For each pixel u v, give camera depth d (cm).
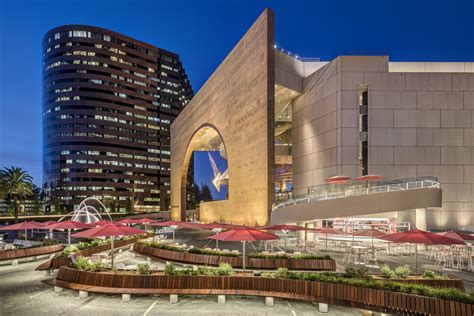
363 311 1006
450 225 3166
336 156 3291
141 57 13438
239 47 4066
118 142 12562
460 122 3234
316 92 3609
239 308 1038
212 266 1538
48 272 1549
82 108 11994
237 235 1248
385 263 1773
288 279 1067
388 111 3250
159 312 1003
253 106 3619
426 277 1111
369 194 2394
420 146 3222
